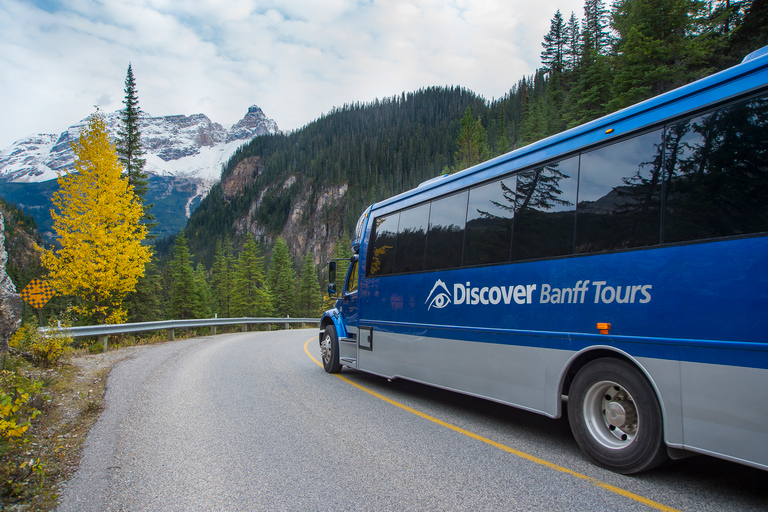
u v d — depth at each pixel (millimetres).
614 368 4047
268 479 3953
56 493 3689
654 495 3535
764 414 3061
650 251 3816
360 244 8984
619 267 4051
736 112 3443
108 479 3984
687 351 3492
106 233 19047
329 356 9789
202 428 5555
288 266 79562
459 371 5953
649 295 3785
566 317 4512
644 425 3797
